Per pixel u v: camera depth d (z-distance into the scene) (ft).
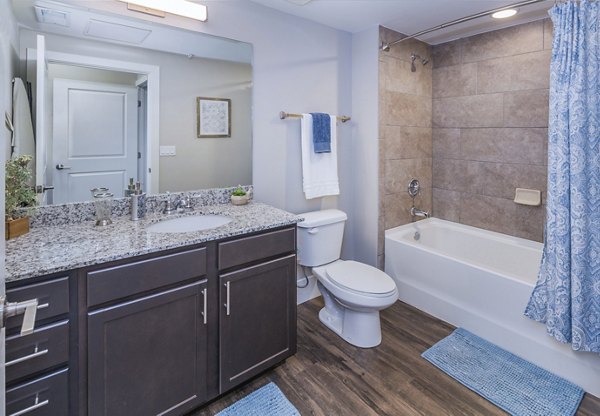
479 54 9.27
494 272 6.99
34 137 5.19
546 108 8.16
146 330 4.50
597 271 5.60
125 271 4.27
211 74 6.94
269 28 7.63
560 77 5.85
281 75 7.92
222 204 7.20
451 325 7.82
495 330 7.04
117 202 6.03
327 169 8.55
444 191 10.41
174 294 4.70
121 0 5.81
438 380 6.02
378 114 8.90
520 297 6.57
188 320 4.89
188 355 4.93
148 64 6.22
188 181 6.87
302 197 8.57
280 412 5.29
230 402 5.49
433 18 8.29
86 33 5.59
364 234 9.58
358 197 9.64
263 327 5.78
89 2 5.57
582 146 5.61
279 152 8.05
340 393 5.70
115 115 5.96
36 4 5.15
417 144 10.09
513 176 8.87
